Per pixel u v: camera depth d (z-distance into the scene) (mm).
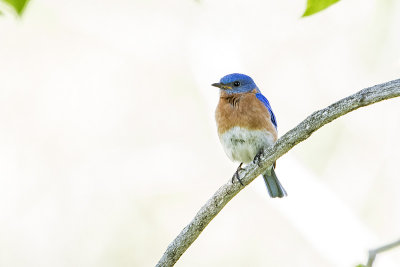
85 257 14016
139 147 15922
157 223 14852
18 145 15492
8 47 16594
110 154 15727
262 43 16812
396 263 12812
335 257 13508
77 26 17156
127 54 17172
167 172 15523
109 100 16562
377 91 5484
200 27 17031
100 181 15227
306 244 14273
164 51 17172
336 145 14969
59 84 16500
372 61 15281
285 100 16109
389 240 13625
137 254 14250
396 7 15039
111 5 17469
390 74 14945
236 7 17094
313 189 14148
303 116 15805
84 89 16562
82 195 14938
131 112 16438
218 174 15570
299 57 16406
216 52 16719
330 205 13977
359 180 14523
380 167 14516
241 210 14992
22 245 13938
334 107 5816
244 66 16609
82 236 14305
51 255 13914
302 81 16172
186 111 16469
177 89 16766
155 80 16938
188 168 15711
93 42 17125
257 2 17031
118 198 15008
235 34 16891
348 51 15750
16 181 14883
